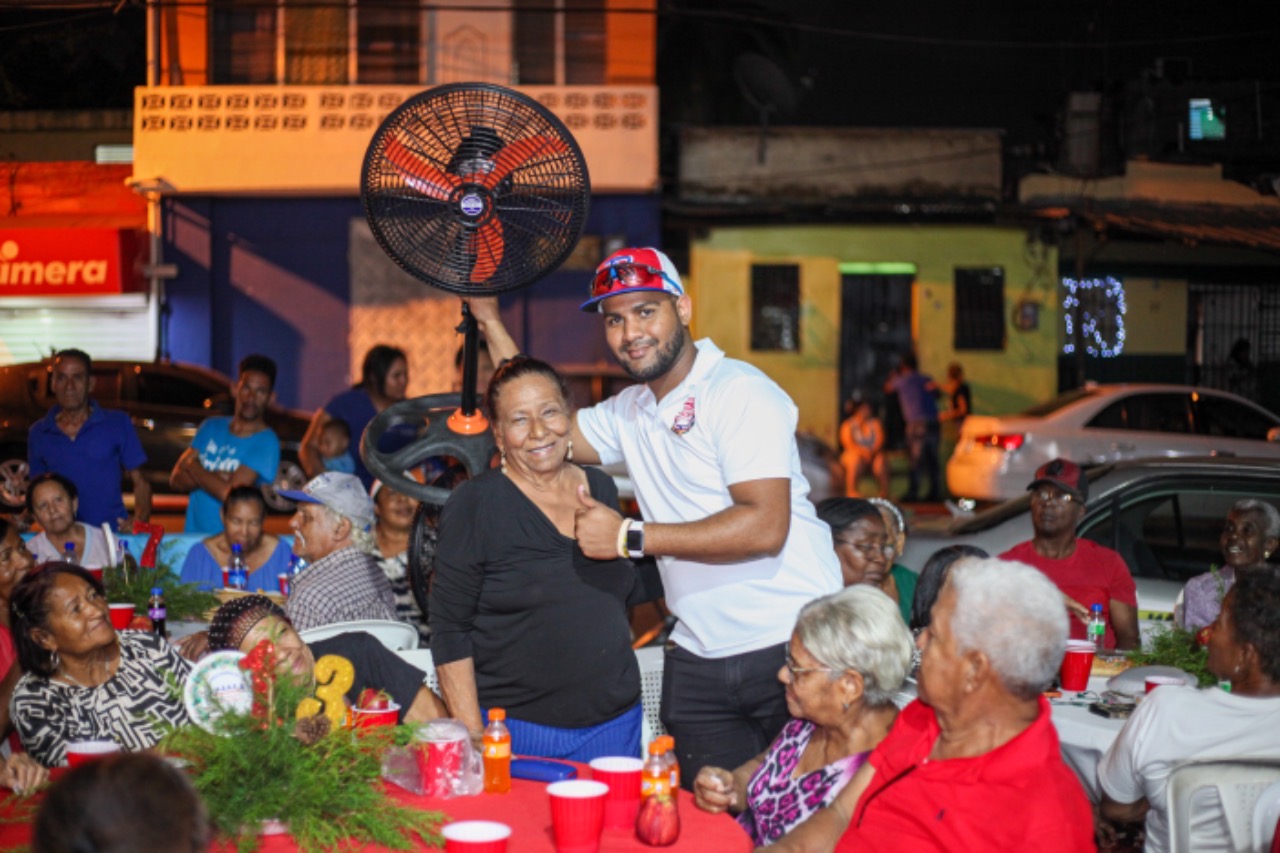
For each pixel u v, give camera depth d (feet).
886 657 10.50
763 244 65.16
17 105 64.59
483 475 12.27
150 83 57.72
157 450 48.78
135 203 60.85
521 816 10.02
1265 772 11.88
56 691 12.05
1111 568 20.12
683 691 13.20
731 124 75.61
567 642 12.04
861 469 59.82
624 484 33.94
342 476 17.62
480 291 13.17
